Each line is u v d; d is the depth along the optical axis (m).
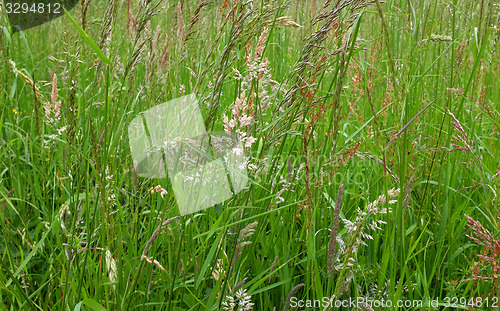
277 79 2.93
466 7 3.46
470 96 2.99
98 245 1.81
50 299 1.77
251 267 2.06
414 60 3.01
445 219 2.20
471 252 2.17
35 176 2.13
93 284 1.73
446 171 2.56
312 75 1.67
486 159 2.76
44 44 3.78
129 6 1.93
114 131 1.86
